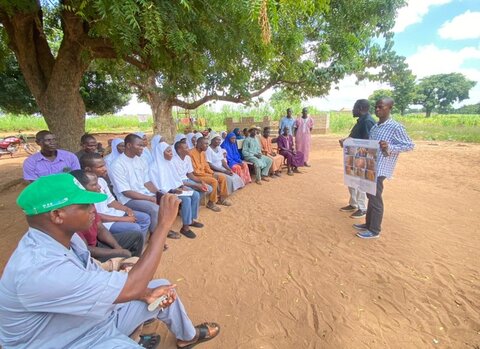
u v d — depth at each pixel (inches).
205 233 176.6
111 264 90.3
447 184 275.3
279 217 200.1
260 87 487.8
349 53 402.6
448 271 127.5
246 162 294.2
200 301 111.7
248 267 136.3
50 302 49.3
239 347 89.5
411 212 200.2
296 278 126.1
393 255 142.7
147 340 88.6
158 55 167.8
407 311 103.9
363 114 178.4
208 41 170.4
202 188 202.1
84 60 219.9
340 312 104.0
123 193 158.4
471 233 165.2
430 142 599.8
